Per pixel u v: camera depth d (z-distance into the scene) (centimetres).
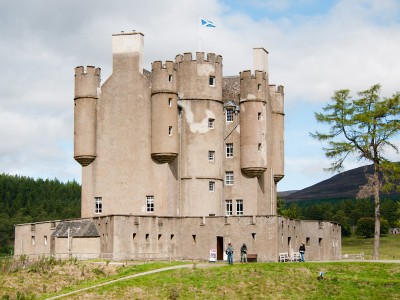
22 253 8625
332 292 5747
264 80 8988
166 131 8381
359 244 15988
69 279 6406
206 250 7969
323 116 8944
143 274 6294
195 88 8744
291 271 6231
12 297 5862
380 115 8762
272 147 9369
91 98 8638
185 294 5766
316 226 8762
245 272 6212
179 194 8644
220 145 8819
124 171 8519
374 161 8756
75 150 8650
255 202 8794
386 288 5738
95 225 7906
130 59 8644
